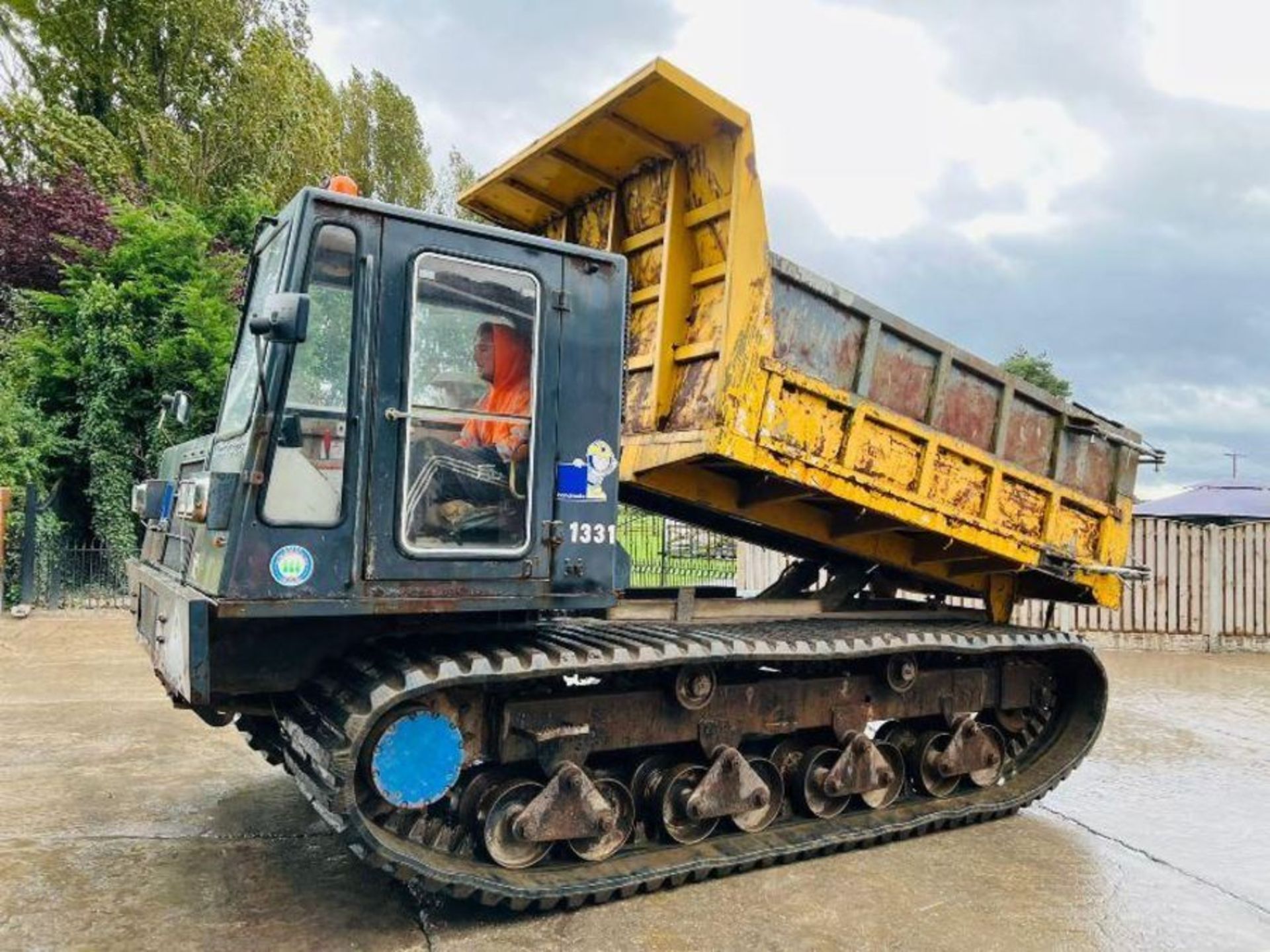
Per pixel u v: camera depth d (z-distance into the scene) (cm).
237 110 2002
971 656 639
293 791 602
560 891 436
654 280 573
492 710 450
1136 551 1438
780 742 572
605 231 607
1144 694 1070
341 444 404
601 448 464
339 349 406
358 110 2927
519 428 444
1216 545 1462
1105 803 655
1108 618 1435
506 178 609
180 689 387
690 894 474
